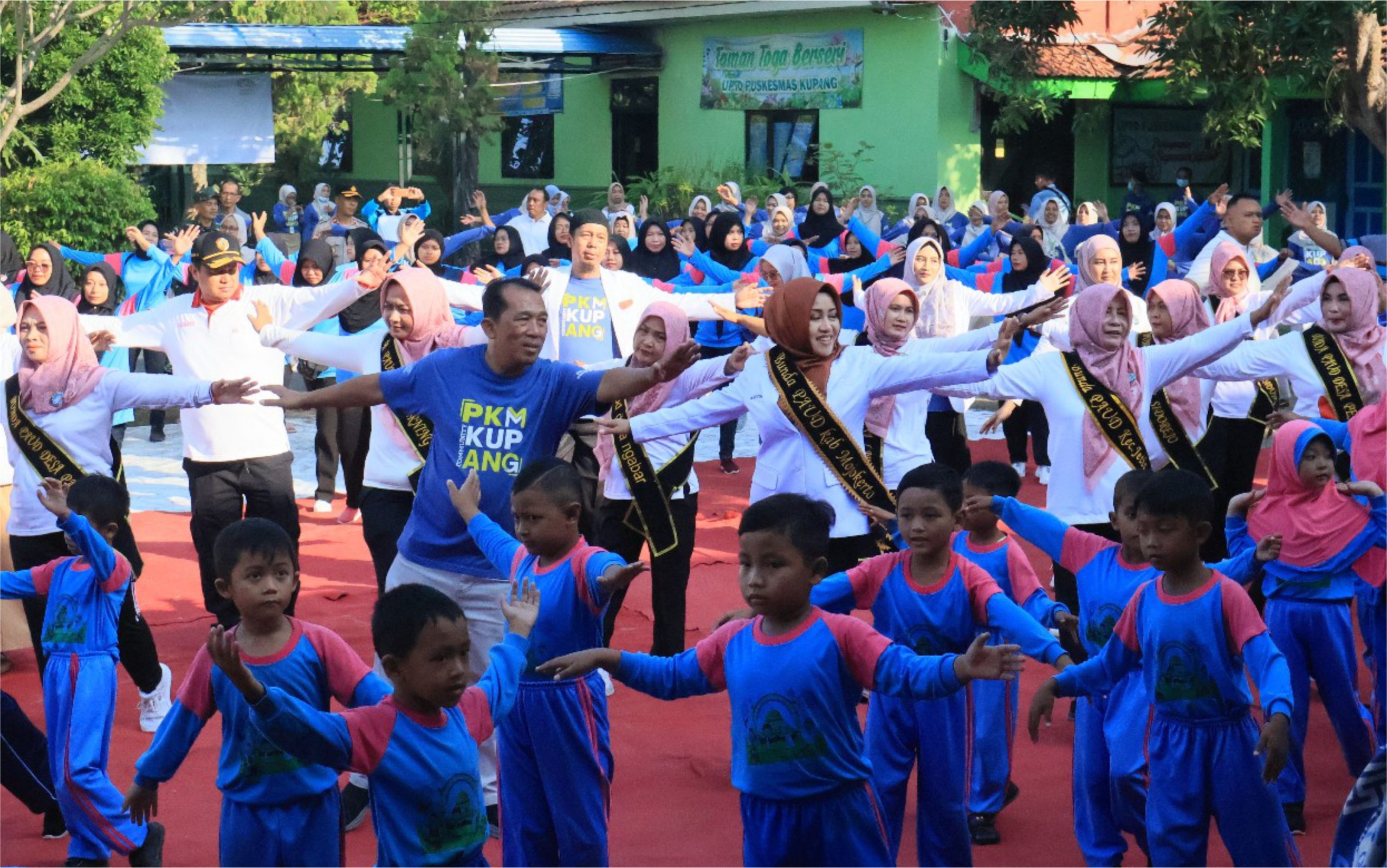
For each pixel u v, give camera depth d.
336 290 8.02
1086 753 5.14
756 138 23.11
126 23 17.58
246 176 27.64
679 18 23.22
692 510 7.19
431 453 5.45
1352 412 7.16
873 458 7.06
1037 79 19.12
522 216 17.03
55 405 6.73
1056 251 16.33
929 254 10.12
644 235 14.66
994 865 5.32
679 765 6.35
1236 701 4.57
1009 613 4.79
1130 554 5.18
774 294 6.29
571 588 4.78
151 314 7.80
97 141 18.95
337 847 4.48
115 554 5.39
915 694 3.97
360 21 26.75
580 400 5.37
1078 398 6.66
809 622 4.16
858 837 4.19
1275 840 4.61
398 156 27.44
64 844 5.58
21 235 17.78
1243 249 10.45
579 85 25.03
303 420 15.76
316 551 10.08
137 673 6.54
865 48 21.53
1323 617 5.65
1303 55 13.34
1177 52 14.21
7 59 18.12
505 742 4.88
